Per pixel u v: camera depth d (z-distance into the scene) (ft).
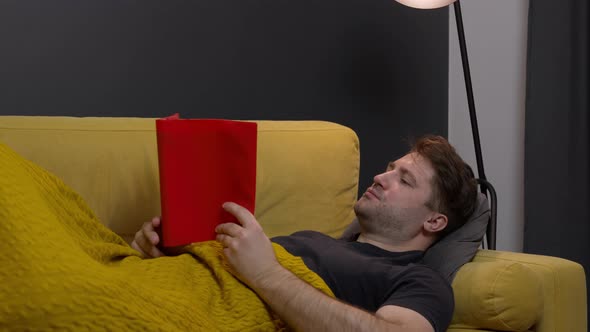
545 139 9.95
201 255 4.88
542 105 9.97
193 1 8.36
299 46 9.36
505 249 10.69
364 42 10.08
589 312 9.57
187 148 4.45
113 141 5.59
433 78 11.04
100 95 7.71
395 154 10.55
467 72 9.12
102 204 5.44
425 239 5.90
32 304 3.40
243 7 8.79
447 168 5.85
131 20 7.88
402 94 10.59
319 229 6.49
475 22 10.96
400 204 5.81
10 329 3.38
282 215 6.30
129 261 4.57
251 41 8.89
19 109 7.18
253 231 4.62
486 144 10.85
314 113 9.55
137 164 5.60
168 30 8.18
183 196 4.49
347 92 9.91
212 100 8.57
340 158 6.69
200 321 4.05
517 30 10.53
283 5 9.17
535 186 10.05
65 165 5.38
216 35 8.57
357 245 5.73
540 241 10.02
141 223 5.53
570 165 9.76
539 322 5.42
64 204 4.52
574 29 9.69
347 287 5.23
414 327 4.48
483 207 6.06
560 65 9.80
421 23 10.82
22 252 3.48
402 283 4.99
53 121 5.54
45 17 7.30
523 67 10.48
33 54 7.24
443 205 5.83
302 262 5.04
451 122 11.32
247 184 4.71
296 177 6.37
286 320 4.47
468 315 5.24
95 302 3.52
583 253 9.68
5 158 3.84
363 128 10.11
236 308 4.43
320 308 4.39
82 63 7.57
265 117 9.07
